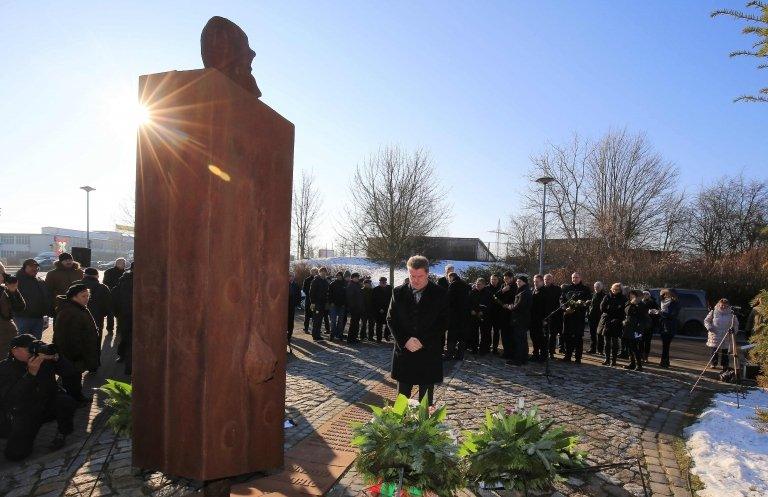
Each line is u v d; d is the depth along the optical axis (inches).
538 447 134.0
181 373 76.4
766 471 157.1
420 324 161.0
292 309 417.4
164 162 77.7
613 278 834.2
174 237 76.7
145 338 80.7
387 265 994.1
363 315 449.1
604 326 366.0
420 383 162.1
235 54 85.6
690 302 645.3
